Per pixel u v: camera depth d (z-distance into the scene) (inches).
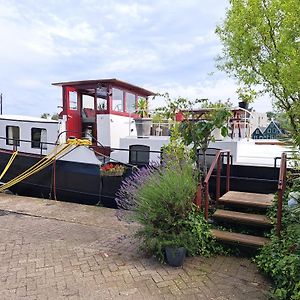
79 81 351.3
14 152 350.0
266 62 181.8
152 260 172.9
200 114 238.1
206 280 151.1
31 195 348.8
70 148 319.0
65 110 358.9
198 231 177.5
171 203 171.0
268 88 190.4
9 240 203.8
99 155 321.4
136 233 181.0
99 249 188.7
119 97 364.8
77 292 138.4
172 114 232.4
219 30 210.5
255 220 193.2
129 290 140.6
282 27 169.8
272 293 135.0
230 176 278.4
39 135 360.2
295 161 178.1
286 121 174.4
